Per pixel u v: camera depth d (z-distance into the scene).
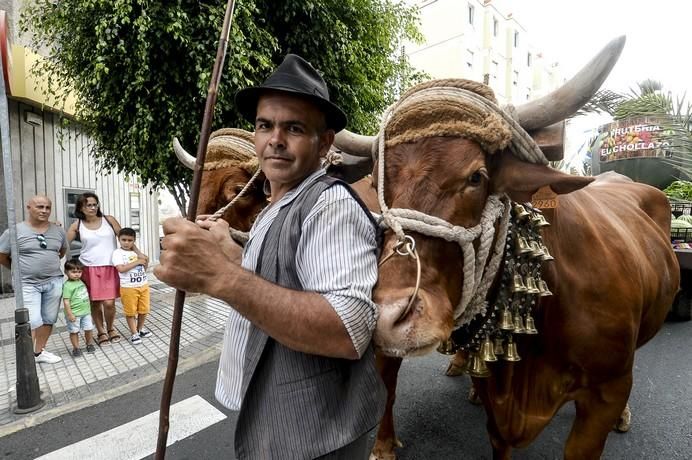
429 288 1.29
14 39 7.95
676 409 3.38
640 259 2.30
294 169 1.30
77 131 9.51
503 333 1.79
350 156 2.06
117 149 6.04
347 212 1.18
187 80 5.22
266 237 1.27
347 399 1.20
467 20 23.03
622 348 1.91
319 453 1.14
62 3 5.32
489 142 1.41
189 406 3.70
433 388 3.89
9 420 3.54
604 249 2.01
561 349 1.91
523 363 1.96
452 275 1.39
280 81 1.25
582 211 2.10
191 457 2.98
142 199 12.23
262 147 1.32
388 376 2.66
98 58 4.77
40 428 3.42
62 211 9.19
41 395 3.98
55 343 5.52
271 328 1.03
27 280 4.54
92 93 5.70
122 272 5.33
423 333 1.15
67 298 4.91
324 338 1.04
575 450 2.09
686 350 4.58
